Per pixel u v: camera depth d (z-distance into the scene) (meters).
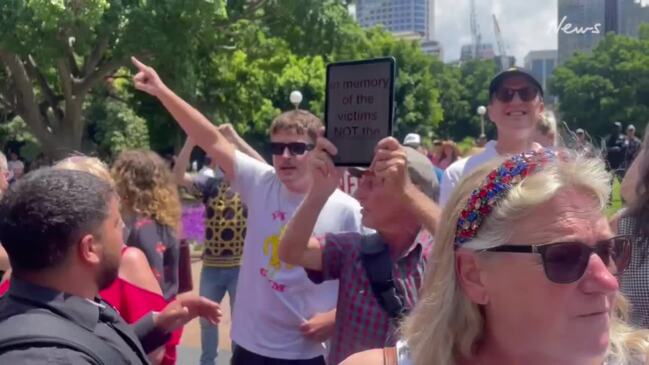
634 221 3.05
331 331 3.66
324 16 20.09
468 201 1.73
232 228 6.54
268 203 3.91
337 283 3.82
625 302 1.92
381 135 2.97
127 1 17.39
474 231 1.71
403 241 2.99
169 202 4.20
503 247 1.66
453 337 1.78
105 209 2.33
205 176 6.75
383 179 2.90
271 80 26.20
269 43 22.39
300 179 3.83
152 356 3.09
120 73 25.75
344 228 3.70
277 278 3.75
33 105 20.75
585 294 1.64
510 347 1.71
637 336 1.84
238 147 5.53
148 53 18.20
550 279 1.62
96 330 2.18
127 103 26.39
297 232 3.13
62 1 15.81
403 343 1.90
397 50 62.00
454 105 82.38
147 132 25.81
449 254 1.79
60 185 2.27
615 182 2.02
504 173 1.69
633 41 62.22
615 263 1.73
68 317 2.16
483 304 1.74
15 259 2.21
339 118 3.08
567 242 1.62
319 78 37.94
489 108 4.57
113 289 3.16
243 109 25.11
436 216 2.86
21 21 16.11
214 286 6.61
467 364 1.80
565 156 1.73
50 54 16.91
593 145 1.99
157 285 3.31
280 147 3.83
